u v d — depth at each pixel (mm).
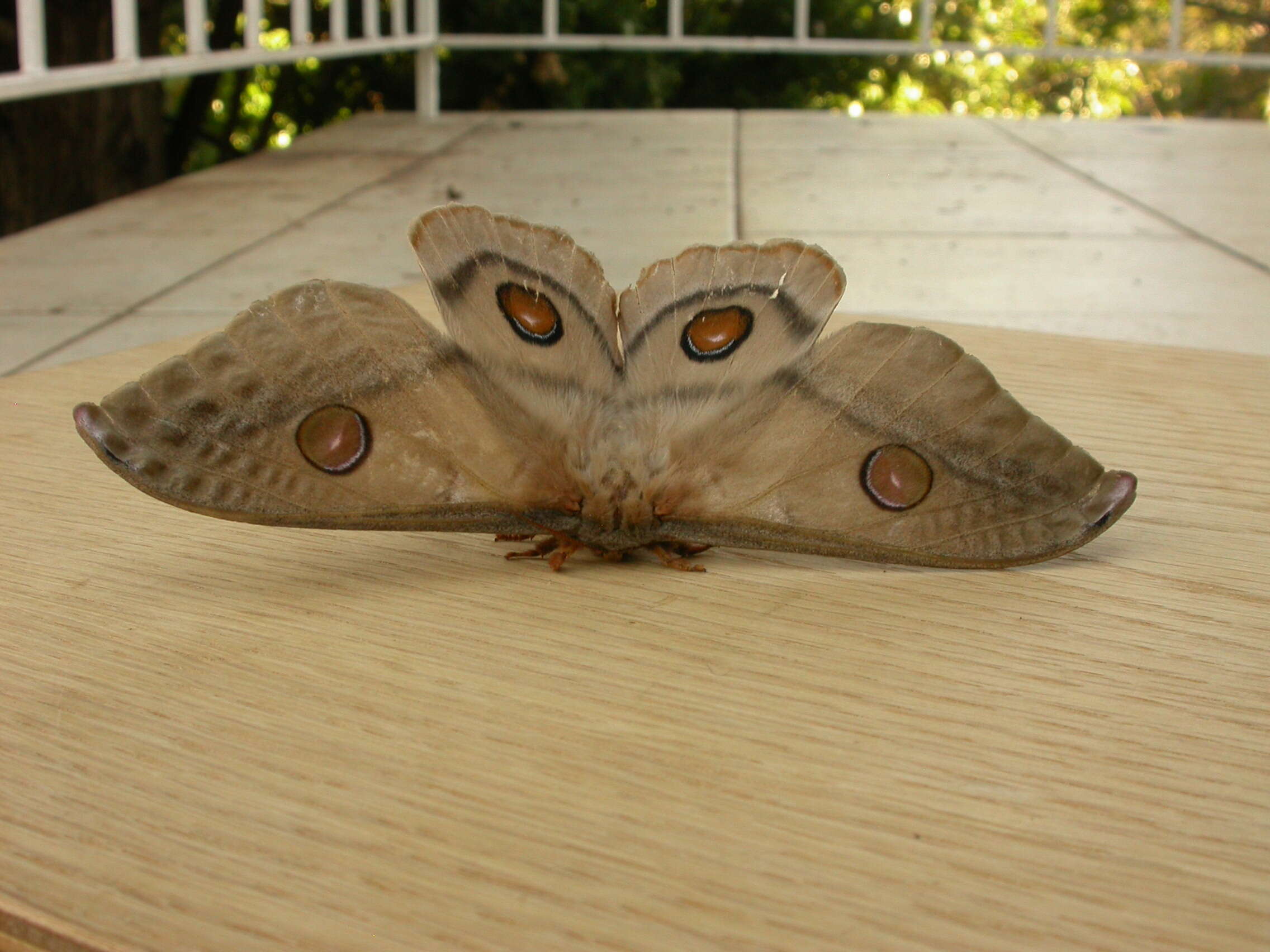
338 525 174
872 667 172
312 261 566
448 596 193
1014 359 306
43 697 163
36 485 234
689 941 123
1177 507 225
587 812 141
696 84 1386
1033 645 178
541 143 899
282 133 1343
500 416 186
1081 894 130
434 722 159
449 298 189
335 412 176
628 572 202
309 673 170
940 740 155
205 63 701
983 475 183
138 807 141
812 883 131
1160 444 253
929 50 1014
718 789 146
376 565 203
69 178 882
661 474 185
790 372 189
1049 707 162
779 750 153
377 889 130
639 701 164
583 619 186
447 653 175
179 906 127
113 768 148
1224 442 255
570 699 164
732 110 1334
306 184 760
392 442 179
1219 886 131
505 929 125
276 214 675
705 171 780
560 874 132
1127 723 159
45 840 136
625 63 1261
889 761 151
